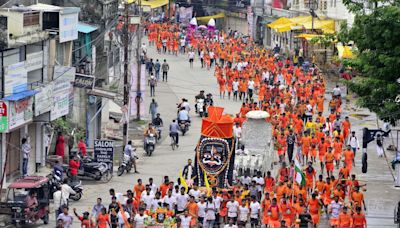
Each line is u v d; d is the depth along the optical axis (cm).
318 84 8544
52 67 6116
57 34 6188
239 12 14162
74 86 6569
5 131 5406
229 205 5097
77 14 6488
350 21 10850
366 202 5778
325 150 6362
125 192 5784
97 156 6141
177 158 6812
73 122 6831
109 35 7756
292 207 5050
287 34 12381
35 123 6044
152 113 7931
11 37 5553
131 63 7888
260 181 5547
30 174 5928
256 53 11031
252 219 5109
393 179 6353
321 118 7025
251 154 6091
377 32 5275
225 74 9769
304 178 5238
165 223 4853
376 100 5462
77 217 4972
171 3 14438
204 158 5688
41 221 5191
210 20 12862
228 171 5684
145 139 6919
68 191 5206
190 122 7931
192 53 11150
